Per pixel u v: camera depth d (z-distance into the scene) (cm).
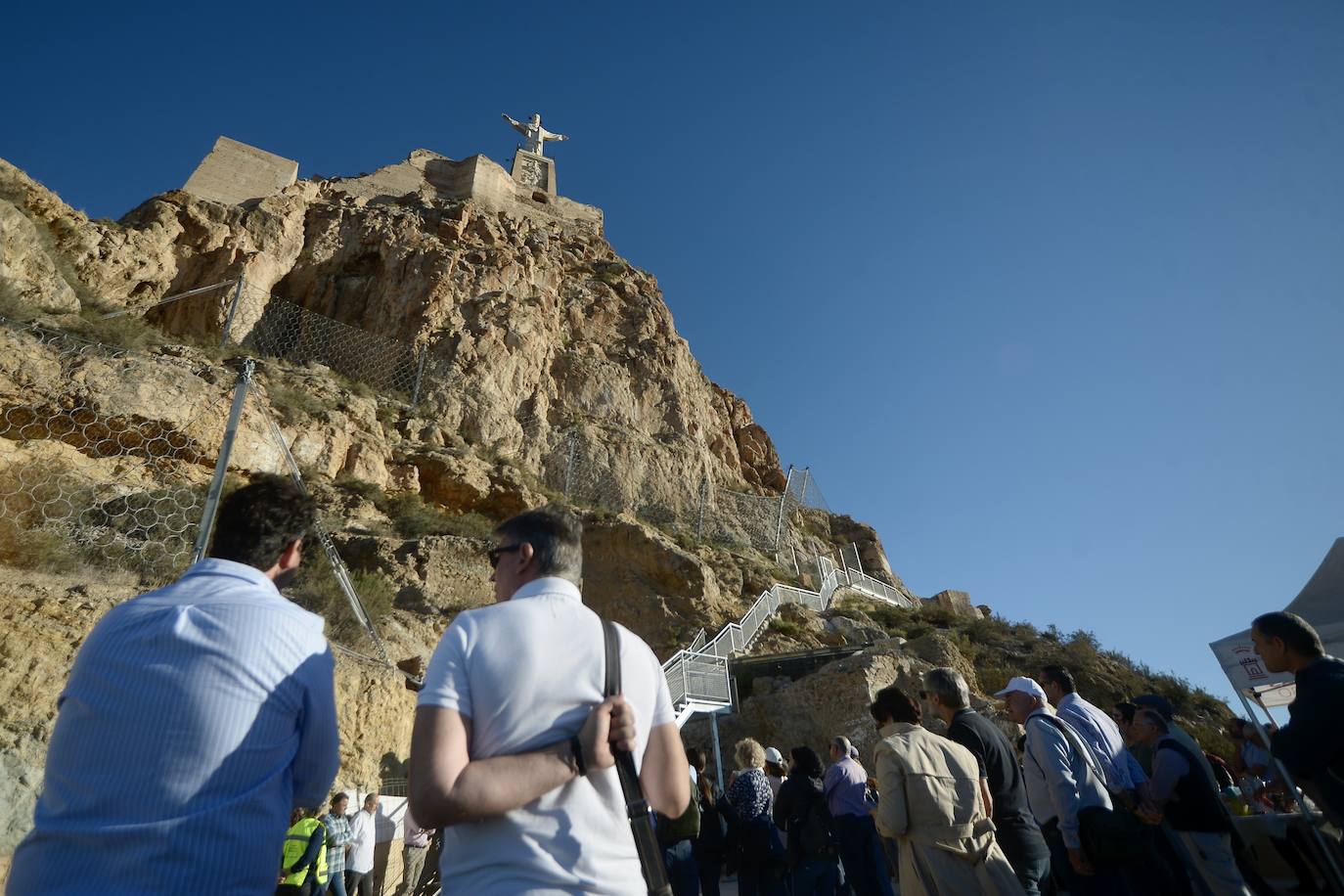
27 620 716
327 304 3547
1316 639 408
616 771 204
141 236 2912
